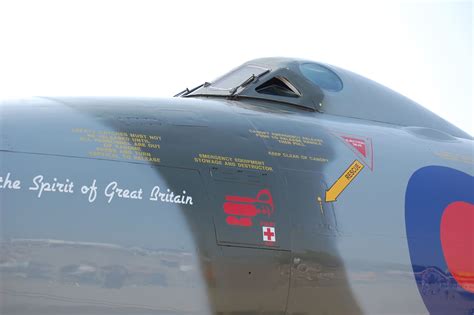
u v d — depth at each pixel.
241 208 6.92
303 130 8.27
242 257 6.75
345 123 9.05
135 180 6.55
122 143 6.80
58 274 6.00
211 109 8.04
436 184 8.56
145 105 7.64
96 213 6.26
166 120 7.38
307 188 7.46
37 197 6.13
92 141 6.69
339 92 9.63
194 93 9.66
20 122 6.68
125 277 6.21
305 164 7.70
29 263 5.93
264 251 6.89
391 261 7.69
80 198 6.26
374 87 10.16
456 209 8.45
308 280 7.11
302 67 9.70
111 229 6.26
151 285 6.29
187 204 6.66
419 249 7.95
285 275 6.98
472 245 8.38
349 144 8.39
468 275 8.23
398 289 7.68
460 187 8.70
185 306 6.42
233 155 7.28
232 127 7.72
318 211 7.40
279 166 7.48
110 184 6.43
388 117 9.80
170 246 6.43
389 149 8.73
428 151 9.10
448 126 10.48
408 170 8.51
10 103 7.20
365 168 8.17
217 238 6.68
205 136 7.36
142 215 6.42
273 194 7.20
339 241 7.40
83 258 6.10
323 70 9.88
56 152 6.46
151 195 6.54
